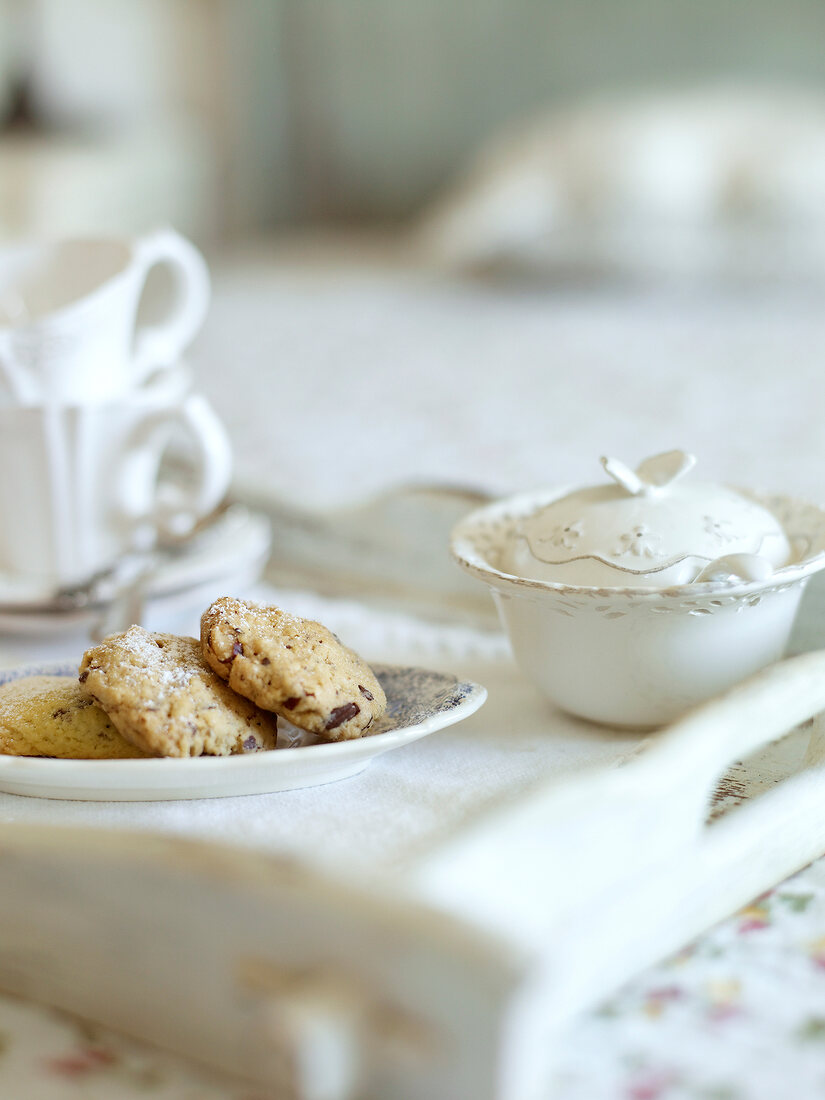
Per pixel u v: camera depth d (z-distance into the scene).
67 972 0.65
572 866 0.61
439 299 2.12
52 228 2.83
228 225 3.46
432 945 0.58
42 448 0.83
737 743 0.66
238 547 0.88
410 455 1.06
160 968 0.63
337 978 0.60
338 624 0.88
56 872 0.64
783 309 1.91
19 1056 0.64
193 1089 0.63
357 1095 0.61
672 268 2.09
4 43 3.09
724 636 0.72
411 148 3.20
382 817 0.69
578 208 2.15
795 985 0.65
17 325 0.88
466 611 0.91
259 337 1.79
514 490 0.93
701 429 1.11
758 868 0.68
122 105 3.36
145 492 0.86
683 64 2.83
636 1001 0.65
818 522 0.75
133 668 0.69
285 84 3.32
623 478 0.73
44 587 0.85
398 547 0.95
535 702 0.78
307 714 0.69
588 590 0.71
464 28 3.03
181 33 3.35
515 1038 0.59
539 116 3.02
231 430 1.21
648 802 0.63
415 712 0.73
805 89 2.72
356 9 3.13
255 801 0.70
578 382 1.40
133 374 0.88
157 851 0.62
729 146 2.16
